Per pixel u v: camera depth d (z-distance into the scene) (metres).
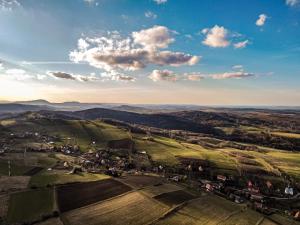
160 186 119.94
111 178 125.88
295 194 140.38
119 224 81.38
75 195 102.00
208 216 93.69
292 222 101.44
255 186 145.38
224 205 106.94
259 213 104.12
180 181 135.75
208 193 119.50
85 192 105.69
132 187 114.25
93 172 137.00
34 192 102.25
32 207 89.06
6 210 85.81
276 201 128.62
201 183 137.25
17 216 82.31
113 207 93.19
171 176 144.38
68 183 115.00
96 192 106.38
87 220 82.44
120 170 148.38
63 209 88.88
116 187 113.19
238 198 119.38
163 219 86.94
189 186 126.81
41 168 137.75
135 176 134.88
